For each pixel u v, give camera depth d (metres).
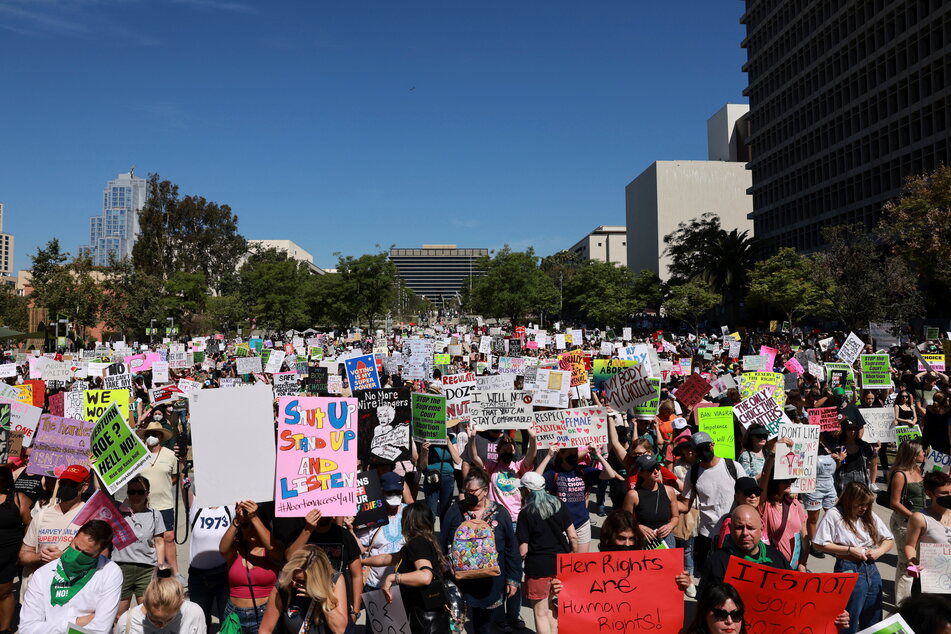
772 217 92.31
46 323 55.97
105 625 5.48
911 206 41.16
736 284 75.88
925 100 63.53
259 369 23.41
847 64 76.00
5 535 6.88
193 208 101.31
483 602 6.38
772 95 91.88
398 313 162.88
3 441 14.07
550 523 6.76
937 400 12.09
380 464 8.41
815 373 19.41
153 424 8.85
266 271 83.94
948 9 60.09
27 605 5.46
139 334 68.31
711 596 4.61
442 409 9.24
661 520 7.23
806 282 54.97
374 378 16.05
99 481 7.04
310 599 5.05
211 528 6.68
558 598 5.61
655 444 11.22
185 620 5.31
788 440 7.01
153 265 99.12
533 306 90.06
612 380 10.56
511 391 8.93
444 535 7.10
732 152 128.25
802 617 5.16
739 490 5.98
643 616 5.61
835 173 78.12
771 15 90.69
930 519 6.58
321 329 95.12
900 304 40.53
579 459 8.22
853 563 6.52
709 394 16.09
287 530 5.99
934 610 4.23
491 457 9.43
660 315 91.38
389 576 5.93
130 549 7.02
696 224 82.00
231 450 5.51
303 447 5.80
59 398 12.70
